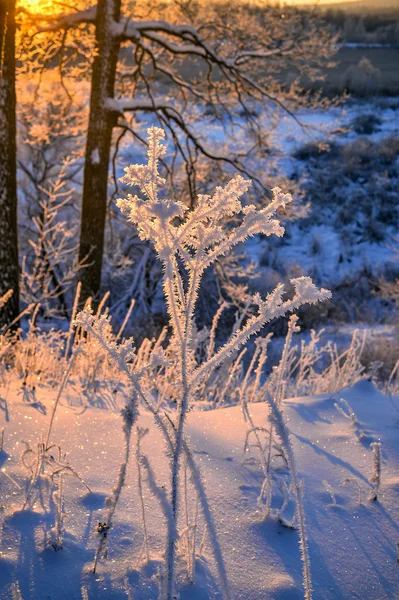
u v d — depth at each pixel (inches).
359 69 1604.3
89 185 391.5
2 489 75.8
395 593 61.6
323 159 1167.6
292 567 63.9
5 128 303.6
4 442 91.0
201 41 453.4
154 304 665.6
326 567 64.9
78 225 646.5
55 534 65.8
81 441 93.1
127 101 422.0
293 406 116.1
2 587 57.6
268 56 505.0
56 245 607.5
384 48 2261.3
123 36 391.9
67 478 79.7
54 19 416.2
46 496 74.5
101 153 388.8
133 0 483.2
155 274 667.4
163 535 67.6
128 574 59.9
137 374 53.7
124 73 508.1
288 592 59.2
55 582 58.6
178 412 52.1
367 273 842.2
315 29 498.3
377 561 66.6
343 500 79.4
